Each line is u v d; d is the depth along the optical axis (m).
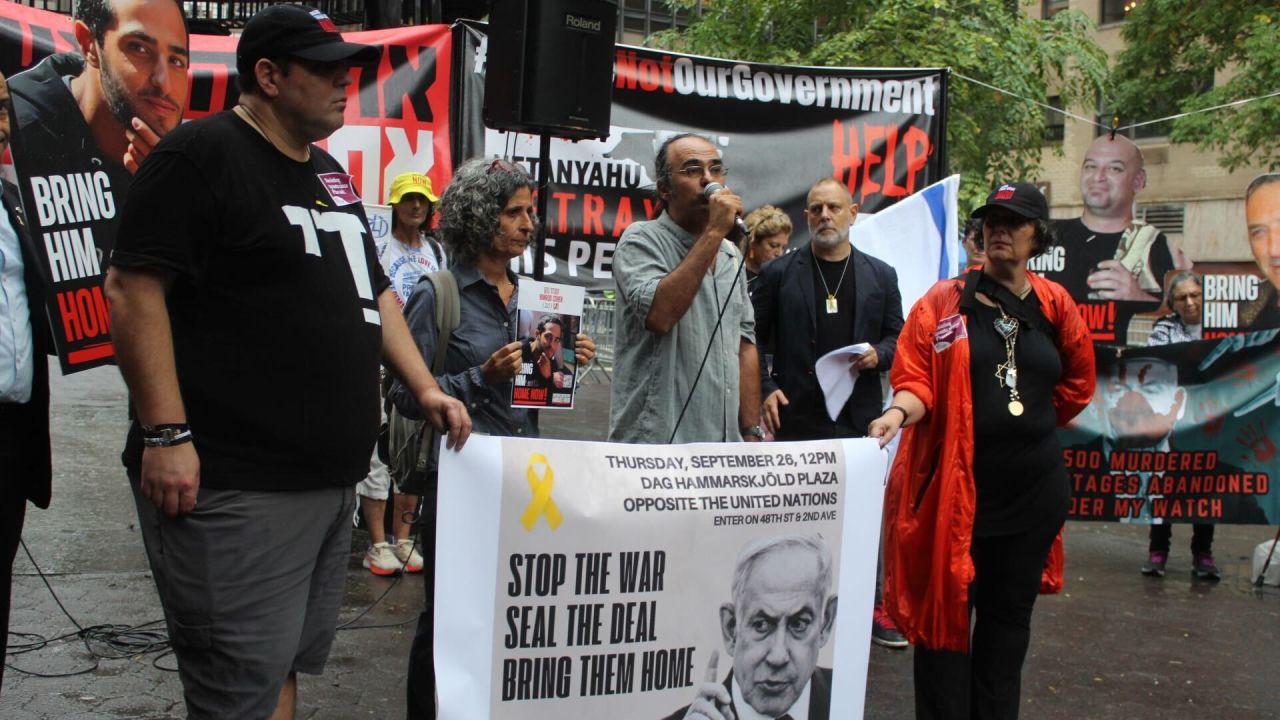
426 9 7.76
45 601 5.11
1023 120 17.11
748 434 3.99
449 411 2.77
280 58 2.59
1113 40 25.48
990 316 3.74
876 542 3.39
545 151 4.36
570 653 2.89
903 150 6.70
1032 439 3.71
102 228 4.83
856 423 5.14
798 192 6.55
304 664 2.93
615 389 3.61
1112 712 4.57
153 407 2.46
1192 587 6.75
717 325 3.51
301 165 2.71
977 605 3.88
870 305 5.17
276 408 2.58
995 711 3.79
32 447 3.31
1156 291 8.06
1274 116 17.06
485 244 3.53
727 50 18.12
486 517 2.79
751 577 3.15
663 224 3.59
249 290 2.55
